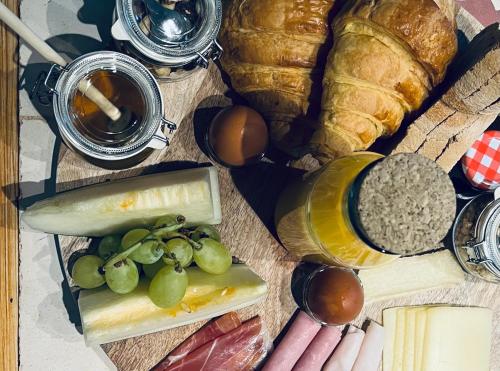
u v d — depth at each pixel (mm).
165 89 391
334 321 378
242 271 379
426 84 344
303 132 376
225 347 391
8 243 391
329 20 344
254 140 370
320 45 350
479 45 349
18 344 399
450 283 411
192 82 393
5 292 391
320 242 327
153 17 337
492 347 425
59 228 358
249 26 347
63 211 348
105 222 361
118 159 345
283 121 376
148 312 356
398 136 374
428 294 417
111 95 353
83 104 345
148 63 360
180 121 394
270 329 401
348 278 376
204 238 358
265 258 399
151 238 334
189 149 395
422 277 409
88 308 351
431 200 264
